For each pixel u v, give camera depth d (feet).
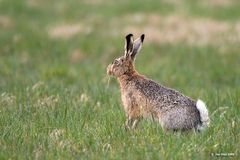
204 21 293.43
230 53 239.09
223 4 339.98
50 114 127.65
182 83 200.13
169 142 106.32
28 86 162.30
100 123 120.98
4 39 258.57
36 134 113.50
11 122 120.98
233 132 115.44
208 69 221.66
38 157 101.35
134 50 127.03
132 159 99.86
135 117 122.52
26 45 252.62
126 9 329.72
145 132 113.39
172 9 324.39
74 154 103.14
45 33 273.54
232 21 295.69
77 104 138.92
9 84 173.37
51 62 229.45
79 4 351.25
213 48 247.50
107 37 270.87
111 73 126.72
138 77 123.75
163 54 246.27
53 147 106.32
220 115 126.62
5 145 107.34
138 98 120.98
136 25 290.35
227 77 210.38
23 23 296.51
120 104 140.77
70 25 293.64
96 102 142.82
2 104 138.51
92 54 248.11
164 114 115.75
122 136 111.55
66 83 189.06
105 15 318.24
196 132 113.29
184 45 255.09
